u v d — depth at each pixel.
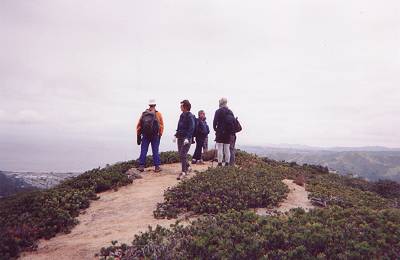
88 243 9.34
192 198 12.09
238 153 22.88
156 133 17.06
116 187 14.60
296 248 7.21
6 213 12.01
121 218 11.32
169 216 10.99
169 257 7.43
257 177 15.05
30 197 13.18
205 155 21.20
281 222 8.94
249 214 9.62
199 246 7.64
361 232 8.25
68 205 12.20
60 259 8.49
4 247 9.12
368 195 16.59
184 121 15.45
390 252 7.25
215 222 9.22
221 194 12.30
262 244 7.68
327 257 7.12
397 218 9.27
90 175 16.14
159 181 15.44
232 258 7.18
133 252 7.97
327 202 12.88
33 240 9.95
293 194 13.99
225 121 16.78
